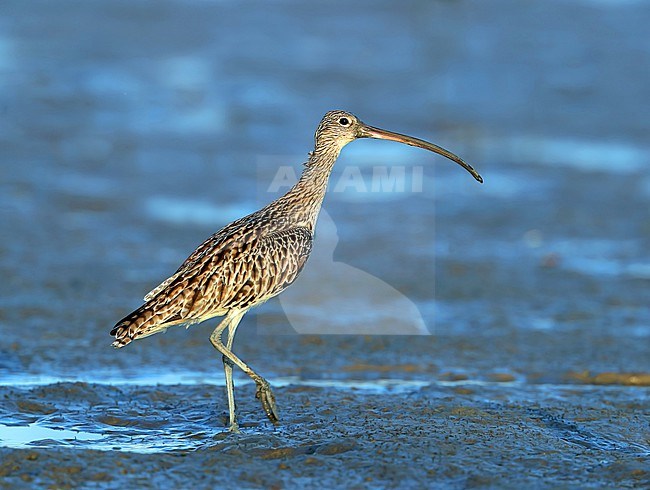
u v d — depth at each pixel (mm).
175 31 41406
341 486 10195
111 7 44969
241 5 46406
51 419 12461
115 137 28812
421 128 30375
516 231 22969
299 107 32125
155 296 11828
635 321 17875
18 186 24578
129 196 24422
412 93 33938
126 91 33250
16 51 37156
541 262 21062
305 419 12469
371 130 13336
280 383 14555
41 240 21312
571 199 25062
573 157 28359
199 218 23328
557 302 18797
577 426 12422
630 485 10242
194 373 14852
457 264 20625
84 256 20578
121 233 22094
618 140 29969
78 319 17141
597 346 16516
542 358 15945
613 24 43281
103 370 14805
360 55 38562
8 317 17031
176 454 11008
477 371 15344
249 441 11359
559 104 33156
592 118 31875
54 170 25953
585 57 38594
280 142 28750
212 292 11883
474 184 26031
